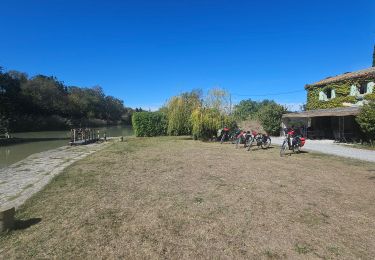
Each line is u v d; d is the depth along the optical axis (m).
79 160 14.07
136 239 5.10
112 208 6.68
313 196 7.61
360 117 19.62
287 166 11.98
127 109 123.44
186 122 28.83
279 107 30.86
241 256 4.54
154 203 7.04
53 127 69.62
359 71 28.53
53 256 4.54
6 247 4.83
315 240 5.07
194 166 11.98
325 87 28.56
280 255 4.57
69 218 6.07
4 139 31.64
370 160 13.47
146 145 21.16
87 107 92.88
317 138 26.77
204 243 4.96
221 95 25.86
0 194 8.23
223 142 23.22
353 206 6.83
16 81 52.41
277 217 6.11
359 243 4.97
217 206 6.79
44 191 8.17
